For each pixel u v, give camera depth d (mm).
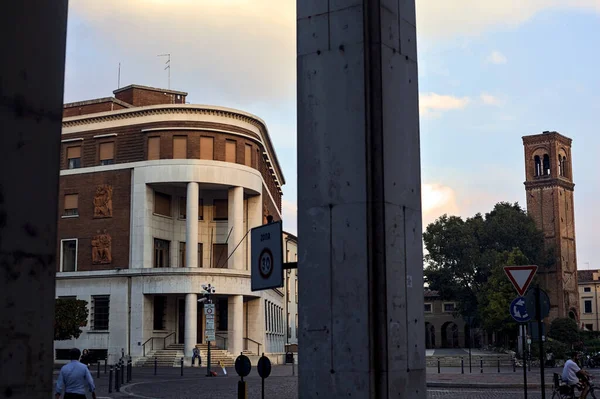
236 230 56062
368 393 8219
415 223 9203
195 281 53312
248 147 58094
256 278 9516
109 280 55250
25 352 3754
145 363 52812
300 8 9250
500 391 28391
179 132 55281
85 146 58000
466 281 101312
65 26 4223
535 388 30141
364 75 8648
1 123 3756
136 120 56125
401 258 8812
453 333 122250
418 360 8961
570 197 118500
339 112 8797
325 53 8969
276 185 85625
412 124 9312
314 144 8977
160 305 56250
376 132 8641
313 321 8766
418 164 9383
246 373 13188
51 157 4016
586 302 132875
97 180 57000
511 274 15875
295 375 41750
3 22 3797
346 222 8625
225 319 57438
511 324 79438
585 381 18094
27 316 3793
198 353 51281
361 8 8734
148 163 55219
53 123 4043
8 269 3730
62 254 57781
